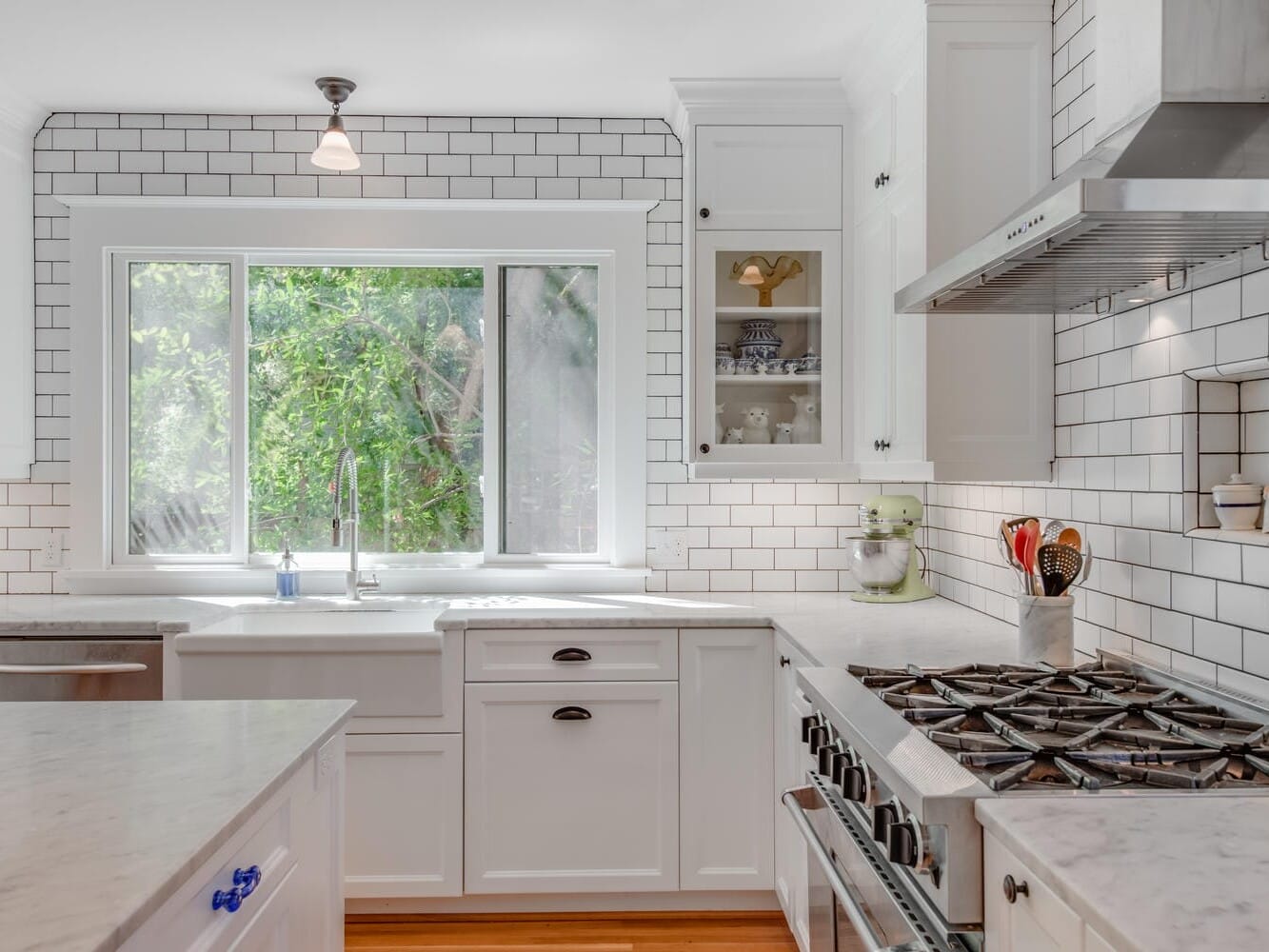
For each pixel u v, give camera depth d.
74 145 3.30
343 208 3.32
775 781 2.71
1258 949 0.81
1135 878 0.96
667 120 3.36
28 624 2.67
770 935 2.69
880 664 2.06
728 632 2.73
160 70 2.93
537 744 2.72
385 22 2.60
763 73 2.91
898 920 1.34
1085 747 1.40
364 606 2.99
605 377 3.40
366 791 2.68
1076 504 2.26
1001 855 1.14
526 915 2.80
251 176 3.32
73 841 1.08
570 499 3.43
